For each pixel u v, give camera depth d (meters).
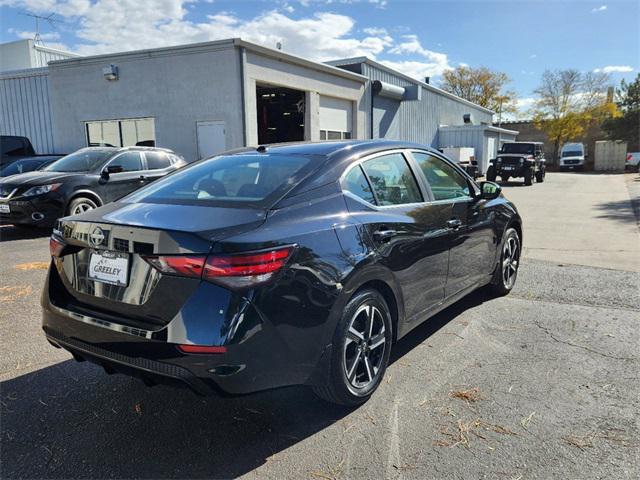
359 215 3.02
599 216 11.64
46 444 2.62
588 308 4.72
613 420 2.78
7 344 3.94
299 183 2.87
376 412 2.91
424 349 3.78
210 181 3.12
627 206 13.49
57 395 3.15
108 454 2.54
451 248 3.87
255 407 3.00
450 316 4.52
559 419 2.80
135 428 2.78
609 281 5.68
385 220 3.16
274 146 3.60
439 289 3.78
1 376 3.40
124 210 2.81
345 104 19.39
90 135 16.27
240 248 2.33
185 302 2.30
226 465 2.45
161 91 14.66
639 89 40.78
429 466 2.41
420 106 27.12
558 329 4.18
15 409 2.98
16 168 12.73
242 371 2.31
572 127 46.34
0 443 2.63
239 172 3.14
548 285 5.52
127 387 3.26
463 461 2.44
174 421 2.85
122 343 2.45
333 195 2.96
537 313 4.59
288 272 2.46
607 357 3.61
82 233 2.66
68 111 16.42
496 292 5.09
